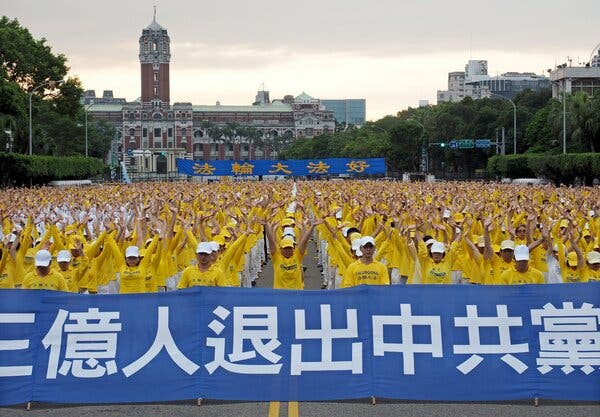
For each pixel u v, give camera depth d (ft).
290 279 60.39
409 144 532.73
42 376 45.37
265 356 45.68
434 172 518.78
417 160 537.24
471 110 483.92
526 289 46.21
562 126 347.56
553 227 83.66
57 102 403.75
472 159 468.34
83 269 64.39
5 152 298.76
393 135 534.78
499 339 45.83
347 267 58.75
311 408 45.42
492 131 447.83
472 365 45.60
